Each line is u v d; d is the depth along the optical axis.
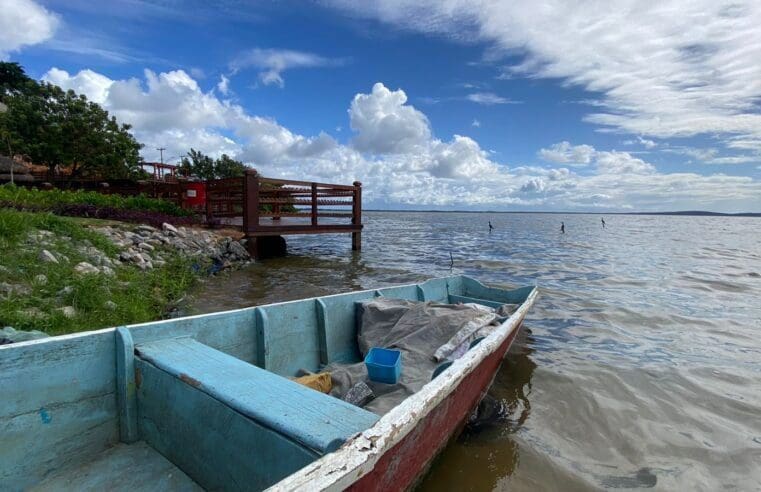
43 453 2.45
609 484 3.17
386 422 1.96
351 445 1.69
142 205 14.16
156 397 2.64
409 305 4.89
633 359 5.79
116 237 9.20
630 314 8.31
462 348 4.08
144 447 2.73
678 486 3.17
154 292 7.33
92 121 24.27
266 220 17.66
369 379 3.58
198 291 8.68
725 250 24.53
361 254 16.83
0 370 2.27
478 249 22.83
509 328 4.33
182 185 16.72
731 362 5.74
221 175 36.25
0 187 12.62
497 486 3.09
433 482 3.06
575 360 5.71
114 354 2.79
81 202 12.76
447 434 3.17
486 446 3.57
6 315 4.32
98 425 2.69
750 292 10.84
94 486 2.39
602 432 3.91
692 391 4.81
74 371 2.58
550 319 7.87
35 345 2.41
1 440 2.28
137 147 26.52
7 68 36.91
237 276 10.79
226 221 14.89
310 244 21.58
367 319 4.90
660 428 4.00
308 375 3.74
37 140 22.53
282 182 13.88
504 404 4.36
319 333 4.61
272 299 8.41
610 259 18.59
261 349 3.88
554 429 3.93
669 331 7.22
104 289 6.05
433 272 13.35
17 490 2.34
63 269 6.02
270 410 2.04
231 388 2.27
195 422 2.36
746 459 3.51
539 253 21.02
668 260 18.45
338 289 9.78
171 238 10.72
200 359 2.70
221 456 2.20
